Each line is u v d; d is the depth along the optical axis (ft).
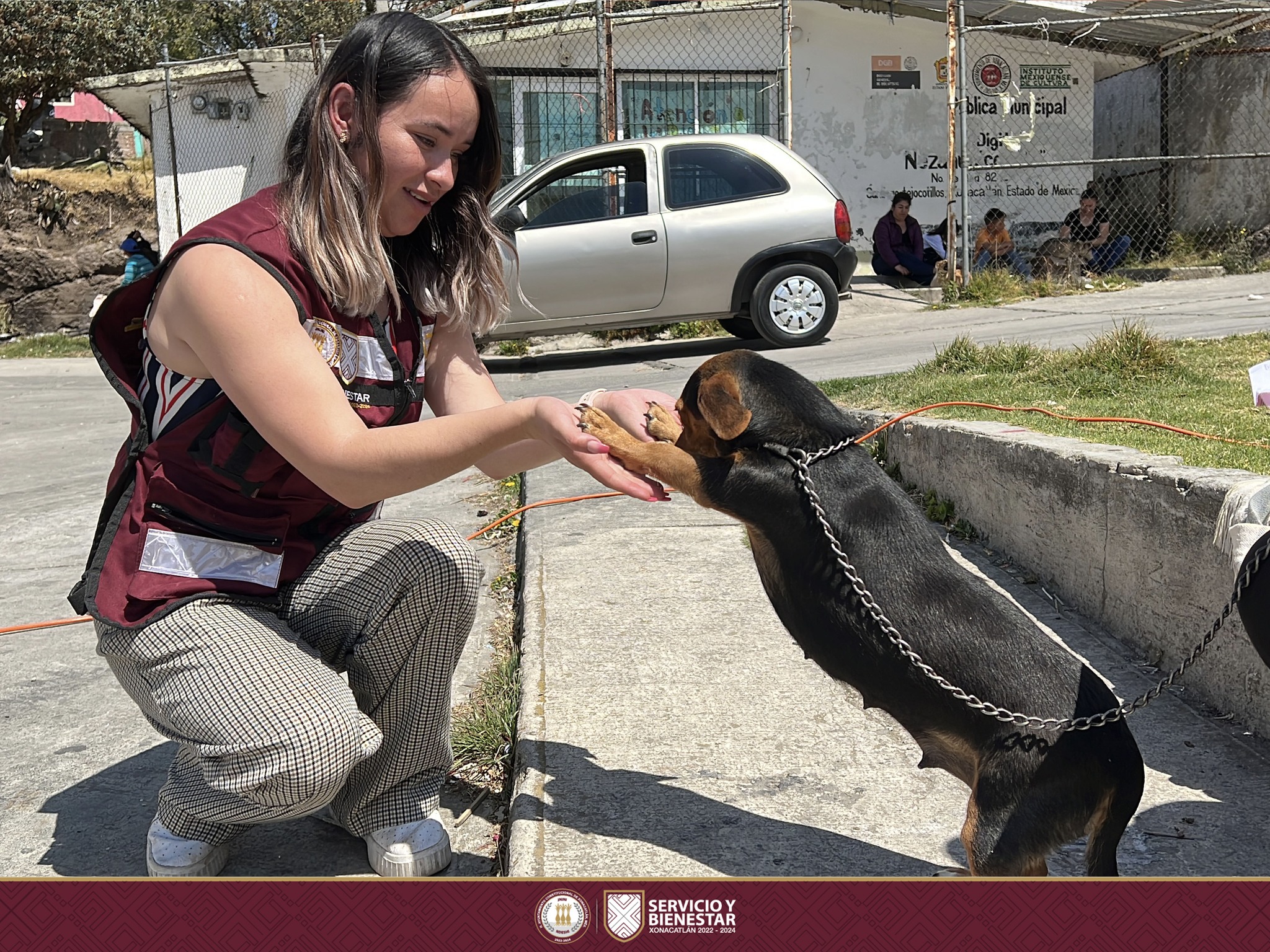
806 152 50.29
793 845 8.61
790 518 8.18
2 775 10.50
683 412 8.76
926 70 50.52
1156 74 50.88
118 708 11.95
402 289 8.59
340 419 7.26
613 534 16.25
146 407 7.94
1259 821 8.79
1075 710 7.50
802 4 48.75
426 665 8.46
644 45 47.85
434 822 8.80
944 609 7.83
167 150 55.88
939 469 16.61
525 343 39.19
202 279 7.20
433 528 8.46
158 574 7.70
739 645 12.19
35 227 58.23
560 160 32.68
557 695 11.10
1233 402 16.71
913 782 9.52
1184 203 49.16
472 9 47.39
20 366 46.34
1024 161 51.65
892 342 32.50
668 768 9.75
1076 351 21.44
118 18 73.41
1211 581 10.55
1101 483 12.40
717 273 33.06
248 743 7.36
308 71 49.75
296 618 8.53
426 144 7.64
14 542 19.16
